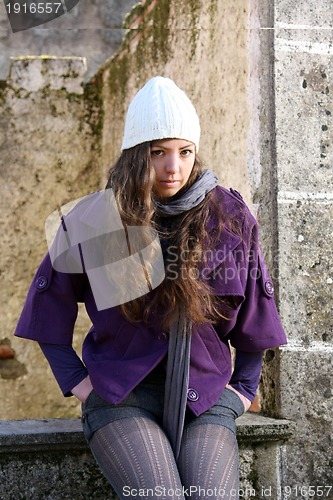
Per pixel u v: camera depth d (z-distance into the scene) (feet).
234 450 6.77
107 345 7.12
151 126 6.88
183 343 6.83
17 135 16.39
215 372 7.07
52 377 15.94
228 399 7.17
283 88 9.15
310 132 9.18
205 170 7.34
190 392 6.84
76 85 16.71
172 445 6.69
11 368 15.79
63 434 7.98
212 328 7.11
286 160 9.10
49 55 17.16
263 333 7.40
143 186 6.88
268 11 9.28
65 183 16.56
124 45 15.55
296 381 8.96
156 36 13.83
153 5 14.10
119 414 6.68
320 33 9.28
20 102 16.44
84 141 16.71
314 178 9.15
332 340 9.06
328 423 8.96
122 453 6.38
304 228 9.09
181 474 6.50
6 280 16.08
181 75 12.67
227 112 10.57
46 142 16.52
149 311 6.86
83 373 7.17
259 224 9.40
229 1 10.52
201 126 11.78
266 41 9.28
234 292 6.98
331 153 9.21
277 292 8.96
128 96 15.10
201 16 11.72
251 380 7.52
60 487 8.09
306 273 9.05
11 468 7.98
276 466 8.76
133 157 6.99
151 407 6.85
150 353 6.87
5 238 16.17
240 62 10.08
